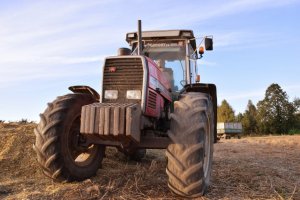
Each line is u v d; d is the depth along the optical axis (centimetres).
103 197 395
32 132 640
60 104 452
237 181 493
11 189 427
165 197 399
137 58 443
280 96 4856
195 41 644
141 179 469
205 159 448
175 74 613
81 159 508
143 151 652
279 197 411
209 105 443
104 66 452
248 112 5088
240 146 1184
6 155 556
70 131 460
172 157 385
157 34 622
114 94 443
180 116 397
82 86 496
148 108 438
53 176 441
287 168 624
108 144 460
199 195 386
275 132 4838
